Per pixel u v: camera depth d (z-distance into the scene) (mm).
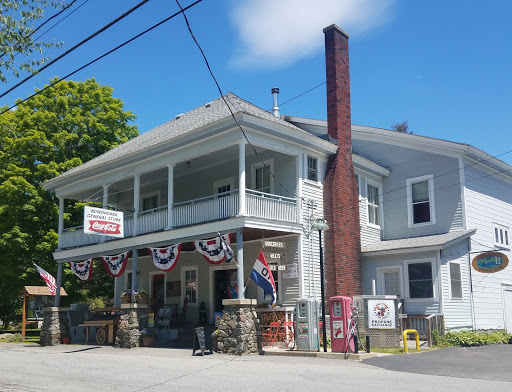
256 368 12469
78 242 23484
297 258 19141
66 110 30812
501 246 24359
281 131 18609
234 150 20047
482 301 21891
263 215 17859
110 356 16062
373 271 21172
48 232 27344
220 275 22594
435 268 19625
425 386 9797
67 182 24219
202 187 23531
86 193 25469
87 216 18406
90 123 30672
